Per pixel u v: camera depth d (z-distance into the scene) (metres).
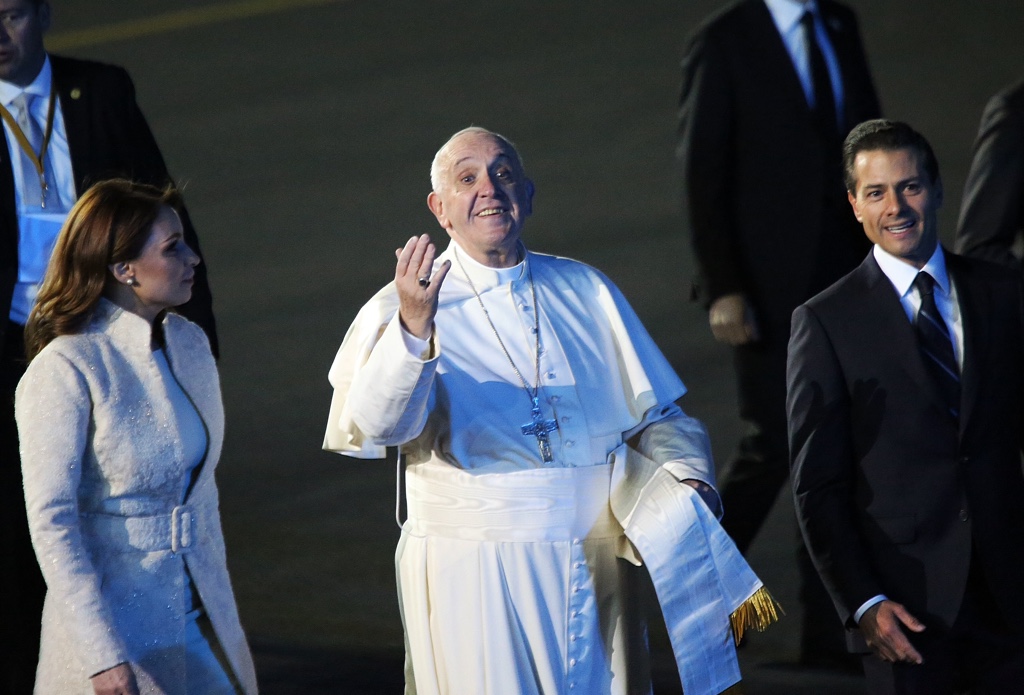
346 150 46.88
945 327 15.25
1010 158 20.73
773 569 23.08
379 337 14.19
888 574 15.16
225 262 39.22
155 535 14.14
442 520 14.50
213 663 14.61
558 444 14.57
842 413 15.31
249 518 25.52
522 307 14.97
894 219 15.14
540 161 44.59
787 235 21.45
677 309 33.91
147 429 14.09
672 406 15.48
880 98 46.88
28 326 14.44
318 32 57.84
